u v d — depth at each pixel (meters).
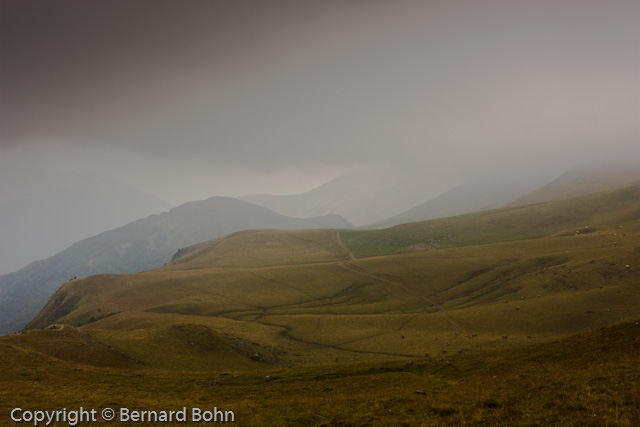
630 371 29.86
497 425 24.78
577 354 39.88
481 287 150.75
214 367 70.25
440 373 45.88
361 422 29.03
